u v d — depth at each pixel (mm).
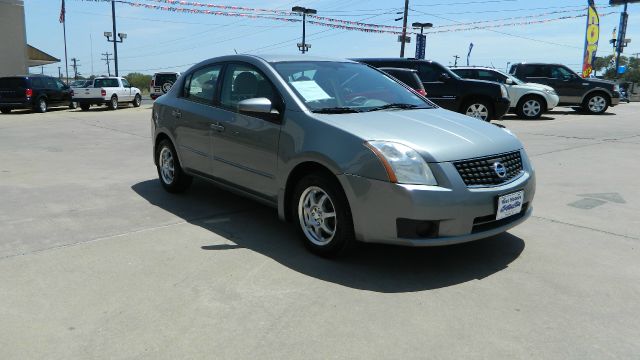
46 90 21109
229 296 3365
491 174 3717
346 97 4543
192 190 6246
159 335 2887
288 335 2891
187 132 5438
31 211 5270
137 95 26094
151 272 3732
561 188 6375
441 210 3469
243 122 4613
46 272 3721
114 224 4852
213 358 2672
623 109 20531
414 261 3986
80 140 10898
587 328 2986
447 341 2836
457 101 13742
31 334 2896
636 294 3420
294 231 4688
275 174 4305
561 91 18094
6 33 25250
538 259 4027
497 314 3145
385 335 2891
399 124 3955
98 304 3244
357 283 3580
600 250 4215
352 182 3635
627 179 6891
